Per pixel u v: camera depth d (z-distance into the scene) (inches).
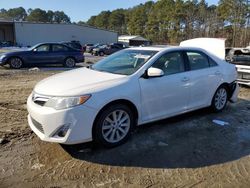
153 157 163.6
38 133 163.0
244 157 167.2
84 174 144.6
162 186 135.4
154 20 3811.5
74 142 156.6
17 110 252.2
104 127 167.5
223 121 228.2
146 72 186.7
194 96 219.0
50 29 2113.7
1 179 138.5
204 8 3240.7
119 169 149.9
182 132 202.1
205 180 141.4
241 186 136.7
